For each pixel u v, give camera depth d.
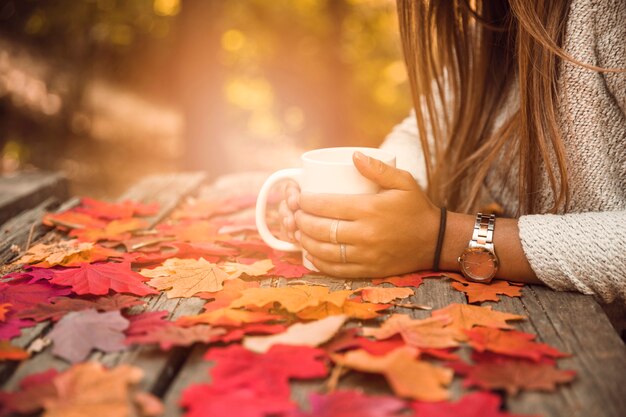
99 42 4.26
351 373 0.62
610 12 0.82
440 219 0.80
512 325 0.70
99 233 0.93
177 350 0.65
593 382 0.61
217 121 3.21
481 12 0.96
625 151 0.85
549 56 0.83
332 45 4.15
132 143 4.25
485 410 0.56
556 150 0.84
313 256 0.81
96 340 0.65
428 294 0.76
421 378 0.59
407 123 1.06
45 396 0.57
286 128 4.73
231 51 4.48
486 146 0.94
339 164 0.79
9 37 4.19
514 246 0.78
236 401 0.57
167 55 4.33
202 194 1.19
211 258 0.85
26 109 4.17
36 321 0.68
